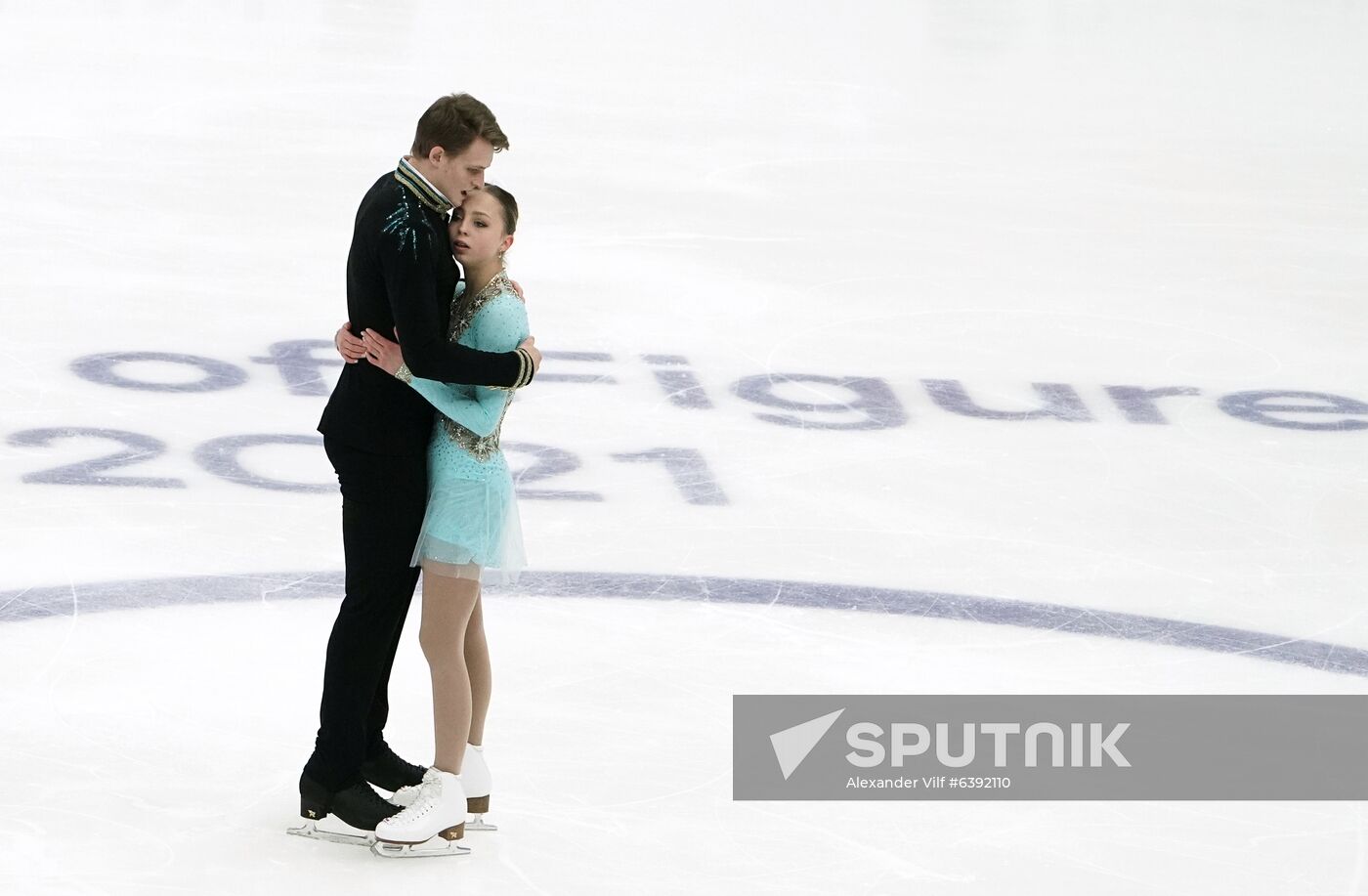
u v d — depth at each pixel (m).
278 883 13.98
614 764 16.44
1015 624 20.45
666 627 19.73
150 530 21.52
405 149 45.72
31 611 19.03
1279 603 21.56
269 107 49.38
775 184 45.25
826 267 37.47
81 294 31.44
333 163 43.50
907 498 24.50
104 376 27.27
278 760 16.11
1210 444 27.67
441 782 14.41
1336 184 49.50
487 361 13.51
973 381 30.22
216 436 25.05
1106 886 14.73
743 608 20.42
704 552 22.06
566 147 47.62
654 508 23.47
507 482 14.18
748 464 25.44
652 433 26.50
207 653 18.30
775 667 18.88
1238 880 14.95
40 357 27.92
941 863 14.98
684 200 42.72
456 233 13.73
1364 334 34.66
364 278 13.66
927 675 18.92
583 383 28.59
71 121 45.56
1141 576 22.16
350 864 14.36
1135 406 29.39
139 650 18.27
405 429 13.90
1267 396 30.36
